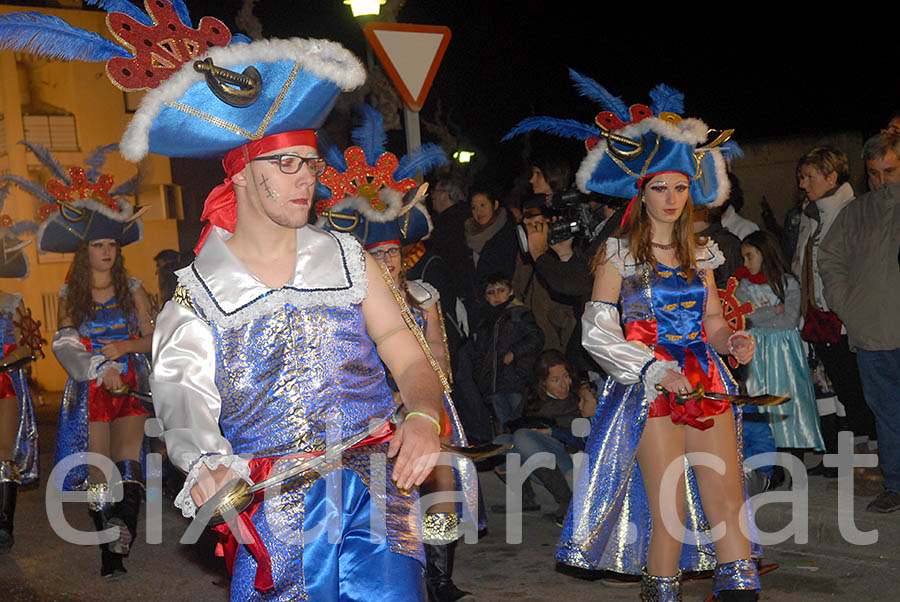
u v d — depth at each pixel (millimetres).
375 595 2617
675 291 4195
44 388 19828
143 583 5633
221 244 2756
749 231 6871
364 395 2783
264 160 2666
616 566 4348
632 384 4148
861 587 4832
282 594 2672
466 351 7391
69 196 5926
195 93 2604
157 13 2682
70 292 6004
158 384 2633
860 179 9656
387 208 4531
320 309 2725
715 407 4043
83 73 21094
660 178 4160
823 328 6367
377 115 4855
